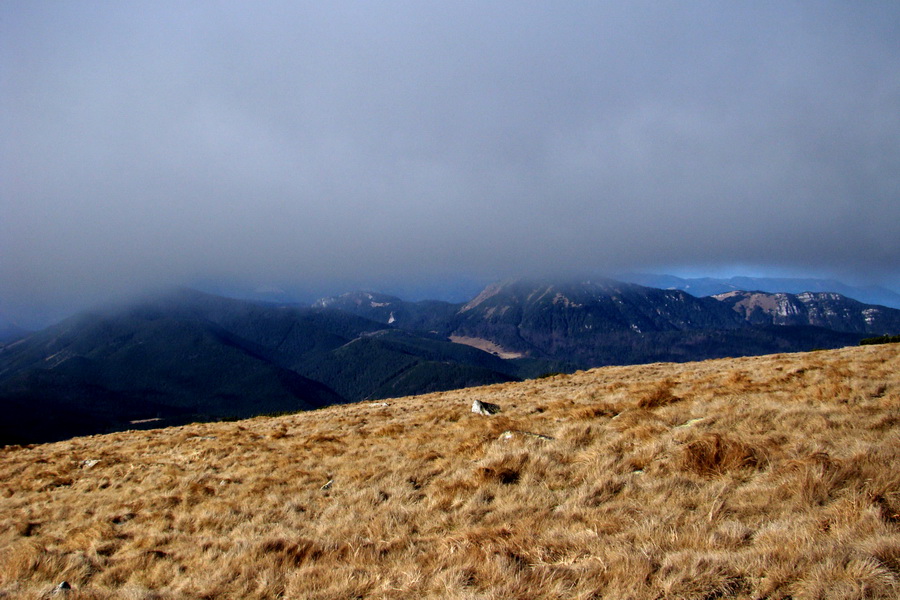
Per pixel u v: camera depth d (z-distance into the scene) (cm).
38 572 946
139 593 779
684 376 2478
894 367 1614
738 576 551
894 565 512
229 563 868
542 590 595
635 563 604
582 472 1062
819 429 1041
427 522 972
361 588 692
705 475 911
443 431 1833
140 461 2098
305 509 1208
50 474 2027
